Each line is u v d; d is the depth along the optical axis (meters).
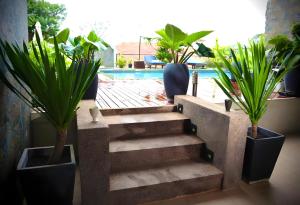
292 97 3.83
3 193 1.47
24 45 1.64
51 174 1.57
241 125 2.22
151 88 5.01
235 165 2.29
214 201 2.11
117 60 10.95
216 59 2.98
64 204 1.67
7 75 1.66
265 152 2.28
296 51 3.07
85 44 2.93
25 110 2.22
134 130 2.71
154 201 2.10
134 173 2.26
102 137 1.75
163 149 2.47
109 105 3.25
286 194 2.20
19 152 1.92
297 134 3.82
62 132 1.70
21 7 2.13
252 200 2.12
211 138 2.46
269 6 5.11
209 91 4.85
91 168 1.78
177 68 3.34
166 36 3.30
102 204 1.88
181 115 3.04
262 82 2.15
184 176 2.21
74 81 1.61
